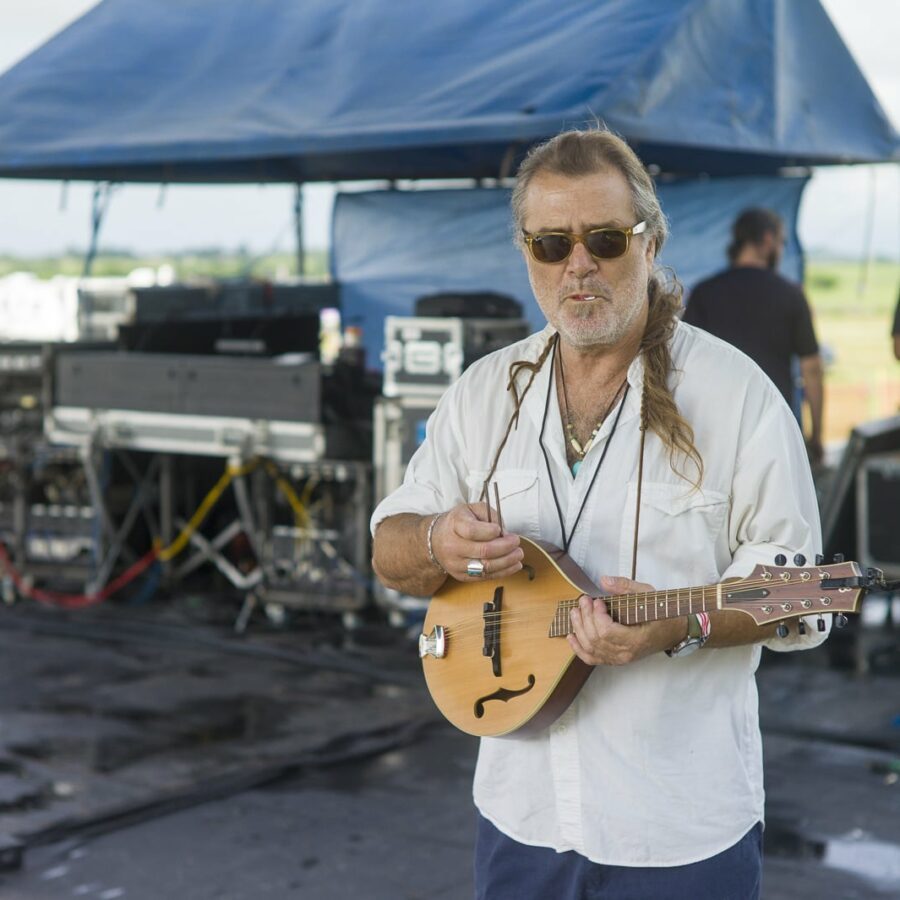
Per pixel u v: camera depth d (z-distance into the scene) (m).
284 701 5.20
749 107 6.10
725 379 2.04
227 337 7.51
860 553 6.47
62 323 10.12
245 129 6.23
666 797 2.02
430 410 5.82
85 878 3.60
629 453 2.08
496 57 5.94
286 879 3.59
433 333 5.79
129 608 6.64
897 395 13.32
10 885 3.54
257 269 10.20
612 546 2.09
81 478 6.79
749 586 1.88
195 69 6.84
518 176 2.08
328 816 4.02
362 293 8.80
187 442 6.25
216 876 3.61
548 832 2.11
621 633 1.92
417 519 2.23
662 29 5.65
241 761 4.50
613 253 1.98
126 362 6.37
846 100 6.82
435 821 3.98
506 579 2.14
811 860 3.66
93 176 7.94
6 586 6.85
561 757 2.08
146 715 5.02
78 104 6.88
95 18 7.50
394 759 4.53
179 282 8.14
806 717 4.95
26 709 5.09
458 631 2.20
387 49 6.30
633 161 2.03
